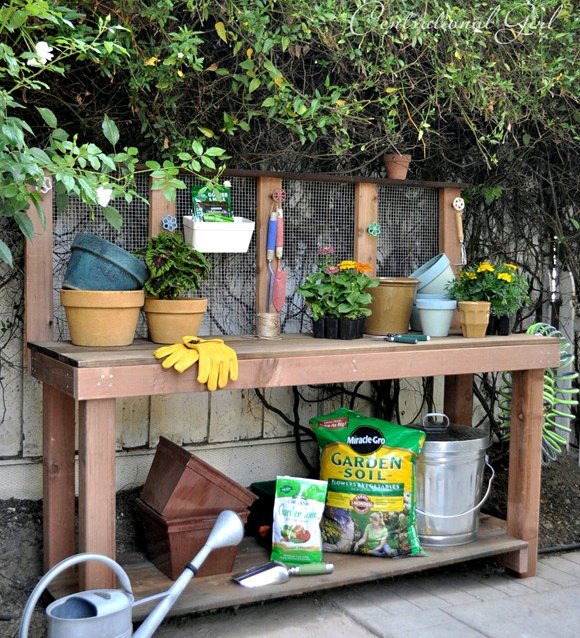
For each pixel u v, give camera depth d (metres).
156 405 3.06
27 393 2.84
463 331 2.88
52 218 2.48
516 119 3.22
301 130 2.84
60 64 2.53
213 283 2.84
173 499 2.44
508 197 3.72
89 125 2.78
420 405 3.64
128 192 2.31
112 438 2.16
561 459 3.87
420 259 3.22
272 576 2.44
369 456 2.69
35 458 2.86
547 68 3.17
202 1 2.57
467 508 2.85
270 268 2.87
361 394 3.49
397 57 2.99
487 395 3.78
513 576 2.93
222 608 2.58
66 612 1.91
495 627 2.48
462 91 3.08
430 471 2.79
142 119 2.71
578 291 3.86
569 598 2.73
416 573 2.95
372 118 3.01
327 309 2.76
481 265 2.94
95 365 2.10
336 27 2.83
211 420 3.18
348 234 3.09
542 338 2.90
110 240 2.65
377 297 2.88
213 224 2.60
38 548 2.63
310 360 2.45
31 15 2.26
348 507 2.69
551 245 3.83
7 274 2.78
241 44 2.65
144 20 2.51
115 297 2.31
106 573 2.17
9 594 2.43
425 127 3.04
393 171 3.14
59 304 2.57
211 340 2.34
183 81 2.73
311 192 3.00
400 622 2.51
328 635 2.42
